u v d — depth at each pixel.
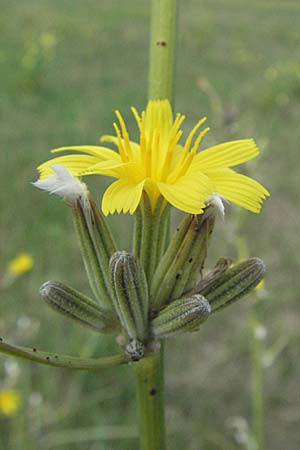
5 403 0.16
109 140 0.08
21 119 0.40
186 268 0.07
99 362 0.07
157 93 0.08
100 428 0.18
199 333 0.24
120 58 0.58
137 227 0.08
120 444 0.20
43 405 0.19
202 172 0.07
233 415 0.21
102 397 0.21
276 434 0.21
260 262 0.07
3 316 0.22
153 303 0.07
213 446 0.20
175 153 0.07
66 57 0.57
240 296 0.07
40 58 0.48
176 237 0.07
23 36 0.65
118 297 0.07
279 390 0.22
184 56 0.59
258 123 0.40
